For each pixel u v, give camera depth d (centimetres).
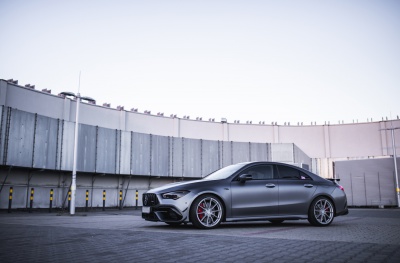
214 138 3422
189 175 2800
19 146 1836
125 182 2561
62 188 2200
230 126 3538
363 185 2500
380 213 1509
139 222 930
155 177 2709
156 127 3105
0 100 2078
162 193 732
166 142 2708
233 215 749
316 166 3753
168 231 680
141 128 3014
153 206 731
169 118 3189
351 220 1012
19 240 555
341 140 3766
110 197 2467
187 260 395
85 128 2220
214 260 394
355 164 2547
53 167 2020
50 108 2409
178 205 717
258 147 3173
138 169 2508
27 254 434
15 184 1953
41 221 986
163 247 483
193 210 721
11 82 2214
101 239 562
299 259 396
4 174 1911
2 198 1891
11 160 1791
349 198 2531
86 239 562
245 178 762
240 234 631
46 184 2116
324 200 821
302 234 634
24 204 1986
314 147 3781
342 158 3725
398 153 3588
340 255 418
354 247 475
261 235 615
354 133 3753
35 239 566
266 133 3659
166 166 2683
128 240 550
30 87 2338
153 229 725
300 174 833
